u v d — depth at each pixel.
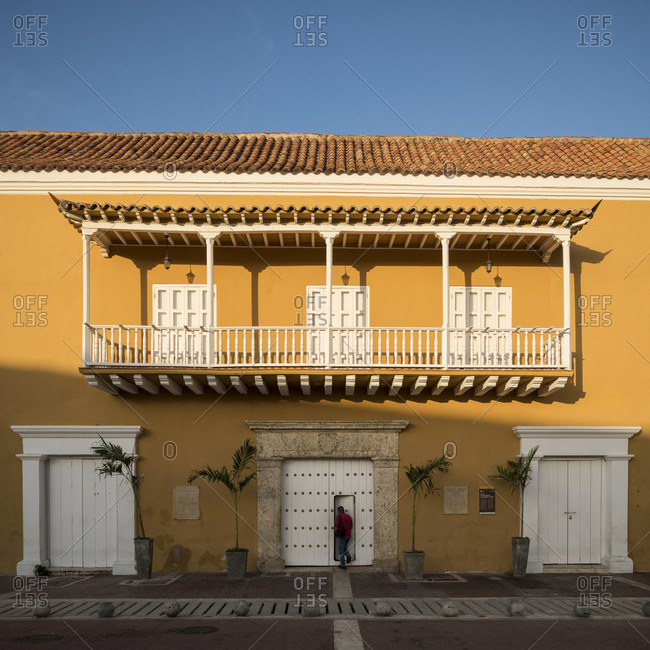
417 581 13.55
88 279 14.01
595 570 14.67
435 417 14.95
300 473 14.97
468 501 14.78
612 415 15.12
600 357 15.23
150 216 13.75
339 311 15.20
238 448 14.77
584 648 9.00
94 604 11.57
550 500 15.02
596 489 15.13
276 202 15.35
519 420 15.00
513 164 16.27
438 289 15.30
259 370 13.76
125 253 15.20
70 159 15.78
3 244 15.05
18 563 14.33
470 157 16.92
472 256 15.42
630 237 15.52
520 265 15.41
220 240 14.95
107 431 14.62
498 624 10.24
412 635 9.61
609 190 15.54
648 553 14.80
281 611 11.02
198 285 15.18
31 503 14.46
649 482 14.98
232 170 15.32
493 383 14.15
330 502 14.91
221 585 13.12
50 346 14.93
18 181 15.14
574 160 16.67
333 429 14.79
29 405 14.79
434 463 14.22
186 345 14.05
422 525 14.70
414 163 16.20
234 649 8.93
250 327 14.03
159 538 14.57
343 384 14.54
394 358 14.84
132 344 14.93
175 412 14.85
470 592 12.53
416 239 14.79
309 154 16.91
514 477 14.28
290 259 15.30
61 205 13.51
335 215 13.77
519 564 14.09
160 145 17.59
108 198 15.27
